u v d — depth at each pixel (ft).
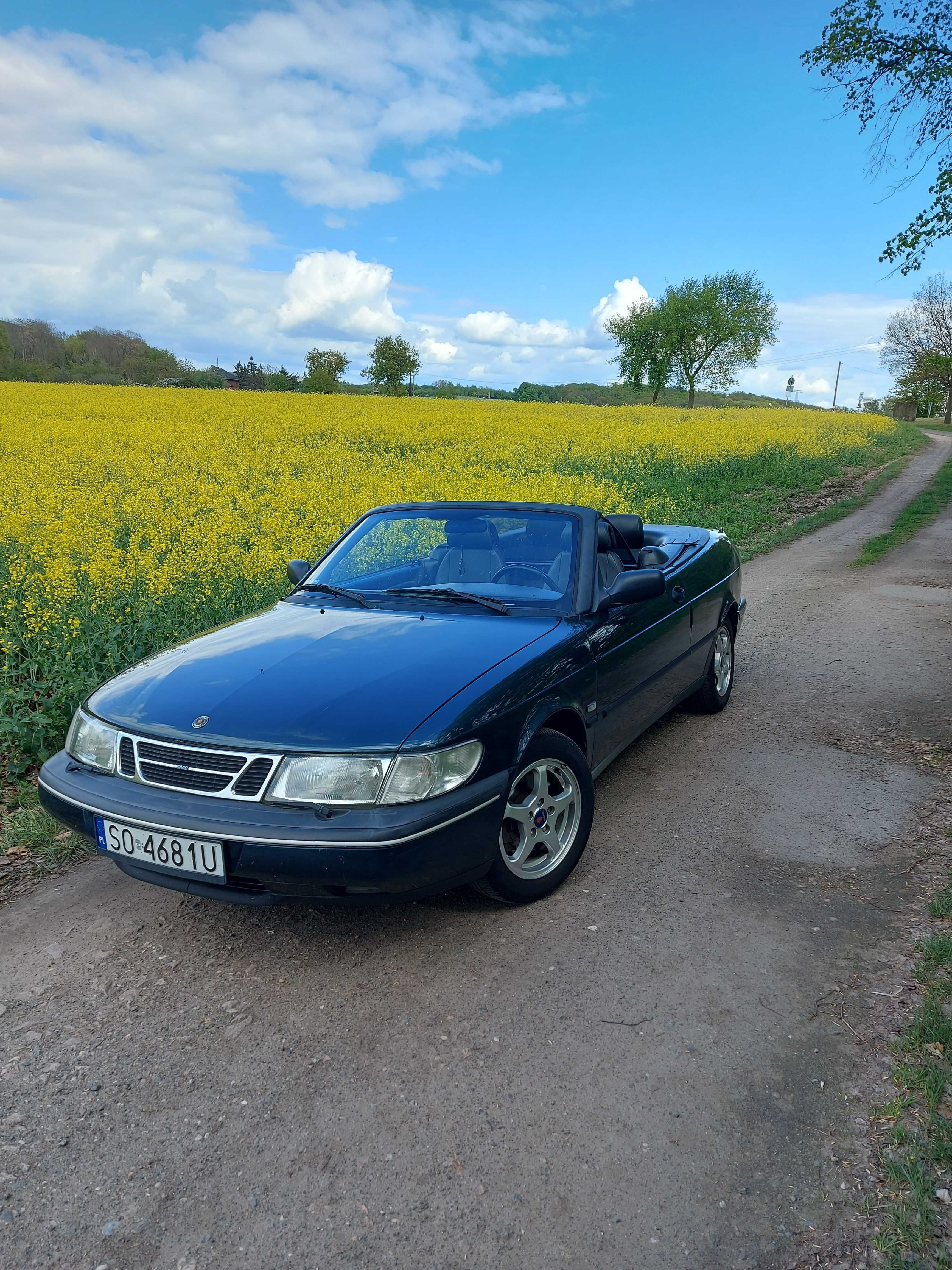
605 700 11.61
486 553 12.54
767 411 178.29
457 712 8.70
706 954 9.00
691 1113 6.84
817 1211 5.90
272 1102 7.13
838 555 37.65
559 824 10.41
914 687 18.31
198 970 9.04
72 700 15.28
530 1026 7.95
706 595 16.10
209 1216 6.05
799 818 12.25
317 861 7.91
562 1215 5.97
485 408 156.87
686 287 230.89
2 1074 7.54
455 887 8.76
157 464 54.08
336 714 8.59
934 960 8.63
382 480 47.47
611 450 72.13
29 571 23.00
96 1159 6.58
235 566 22.13
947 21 28.19
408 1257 5.69
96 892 10.76
